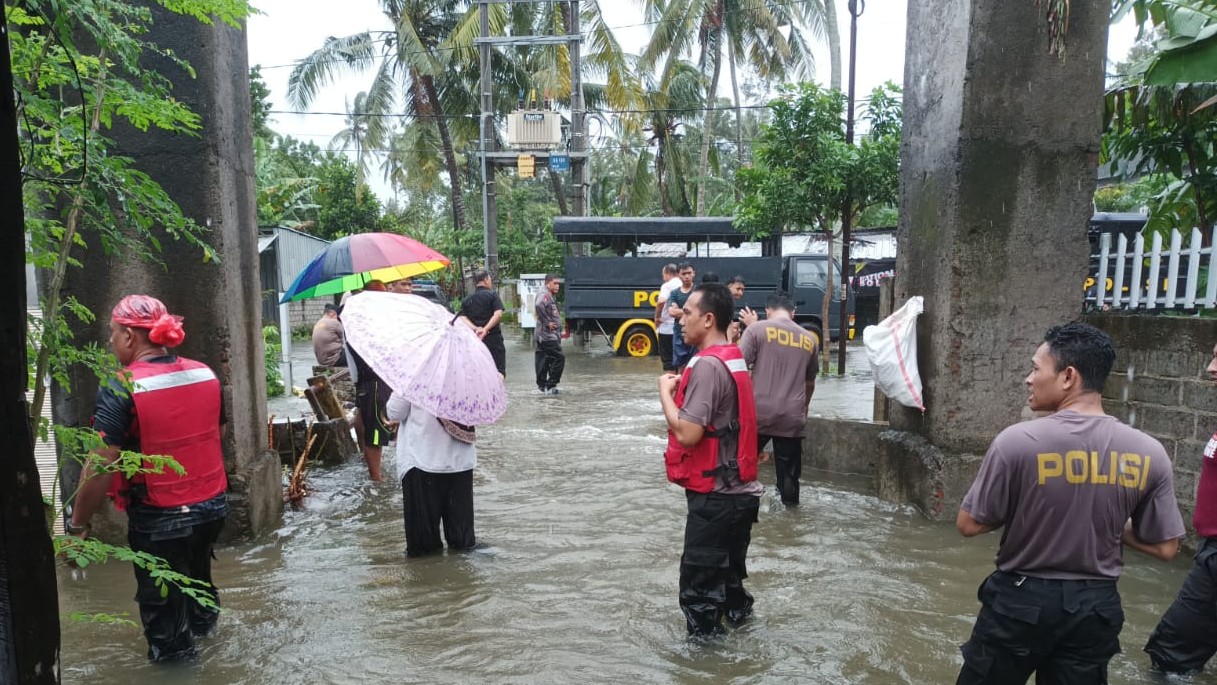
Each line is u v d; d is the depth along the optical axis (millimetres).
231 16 2877
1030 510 2395
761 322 6004
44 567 1397
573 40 20453
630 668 3484
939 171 5621
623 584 4453
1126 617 4012
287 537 5340
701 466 3561
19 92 2412
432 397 4352
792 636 3789
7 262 1306
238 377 5188
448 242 28031
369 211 29844
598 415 9852
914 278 6031
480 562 4812
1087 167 5469
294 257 18312
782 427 5895
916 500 5832
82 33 4508
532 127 20547
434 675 3432
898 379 5824
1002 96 5328
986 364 5531
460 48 22984
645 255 18781
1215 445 3133
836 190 11758
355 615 4055
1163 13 5246
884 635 3807
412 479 4855
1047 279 5512
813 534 5340
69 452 3176
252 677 3412
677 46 24625
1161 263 5520
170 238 4918
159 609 3449
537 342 11641
